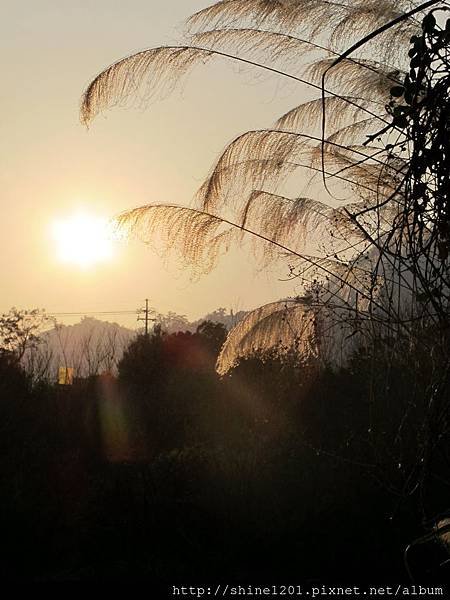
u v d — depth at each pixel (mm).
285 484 10359
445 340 4453
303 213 7711
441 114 3859
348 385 10938
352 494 9742
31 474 12656
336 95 7234
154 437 16859
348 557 9266
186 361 23266
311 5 7164
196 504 10648
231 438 13102
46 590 9078
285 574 9414
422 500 4668
